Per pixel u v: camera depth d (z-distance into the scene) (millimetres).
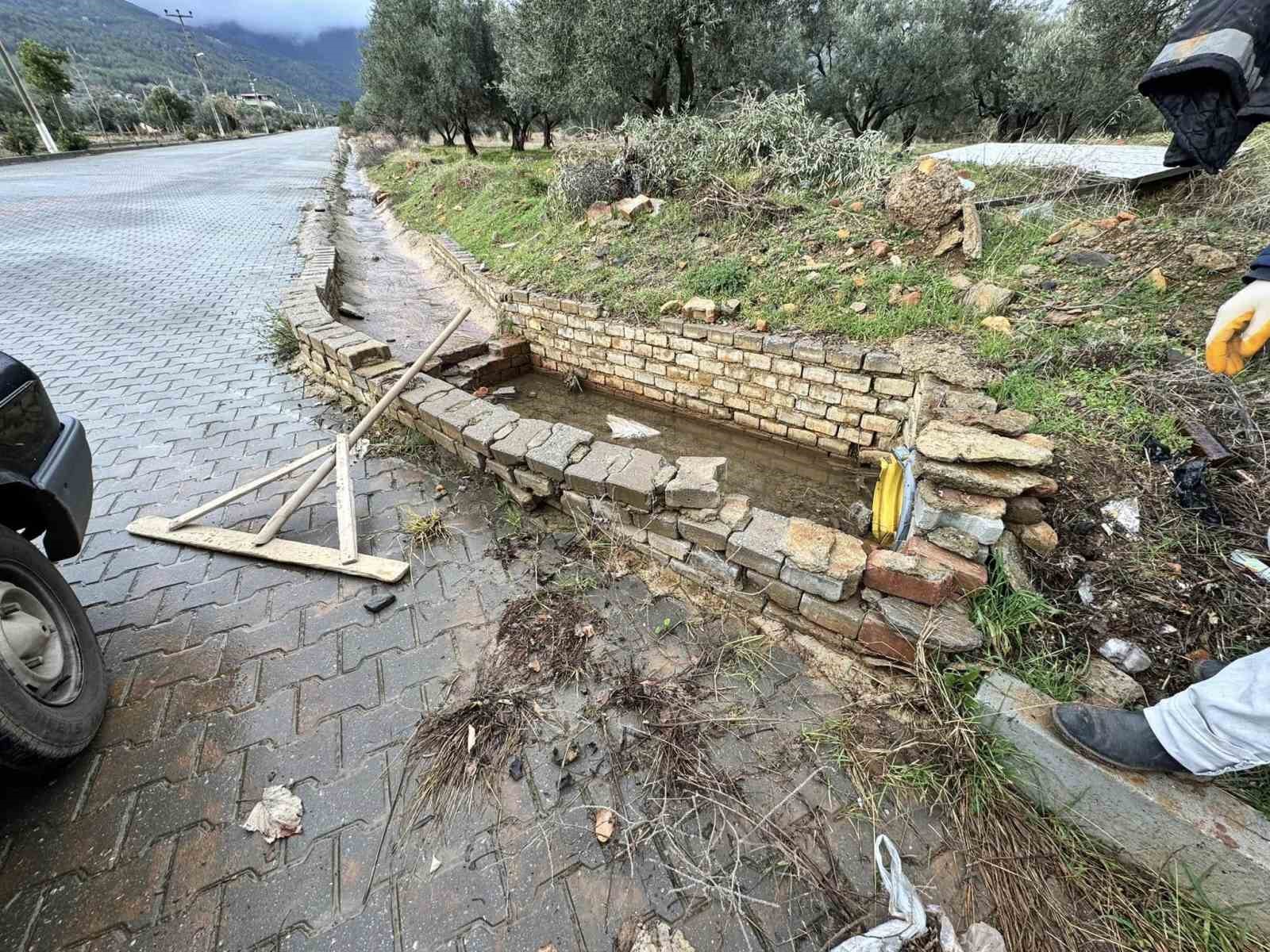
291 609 2328
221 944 1386
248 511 2918
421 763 1774
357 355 3750
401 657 2123
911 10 12719
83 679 1807
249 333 5289
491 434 2938
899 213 4473
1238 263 3260
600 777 1743
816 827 1617
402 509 2951
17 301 5871
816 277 4355
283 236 8898
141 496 3035
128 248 8000
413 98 17469
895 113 15188
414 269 8758
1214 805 1396
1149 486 2197
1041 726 1599
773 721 1895
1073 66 9727
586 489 2586
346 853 1560
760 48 9273
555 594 2391
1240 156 4195
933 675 1842
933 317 3703
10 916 1428
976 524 2029
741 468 3980
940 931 1399
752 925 1429
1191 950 1352
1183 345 2924
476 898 1472
